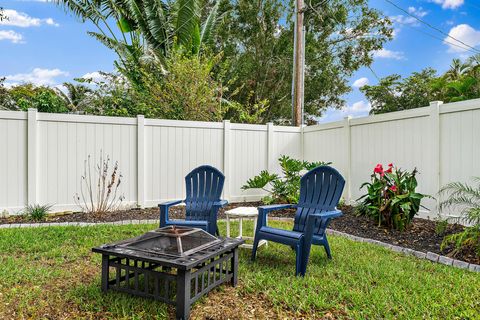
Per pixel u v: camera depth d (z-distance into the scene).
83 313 2.41
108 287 2.72
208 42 12.29
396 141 5.69
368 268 3.28
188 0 10.40
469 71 10.18
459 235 3.64
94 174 6.12
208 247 2.66
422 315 2.33
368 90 12.74
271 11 15.41
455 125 4.76
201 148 6.98
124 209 6.32
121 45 10.79
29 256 3.62
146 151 6.50
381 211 4.76
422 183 5.23
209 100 8.62
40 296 2.66
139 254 2.48
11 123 5.55
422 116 5.23
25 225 4.98
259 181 6.56
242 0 15.12
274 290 2.77
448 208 4.84
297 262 3.13
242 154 7.40
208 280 2.63
